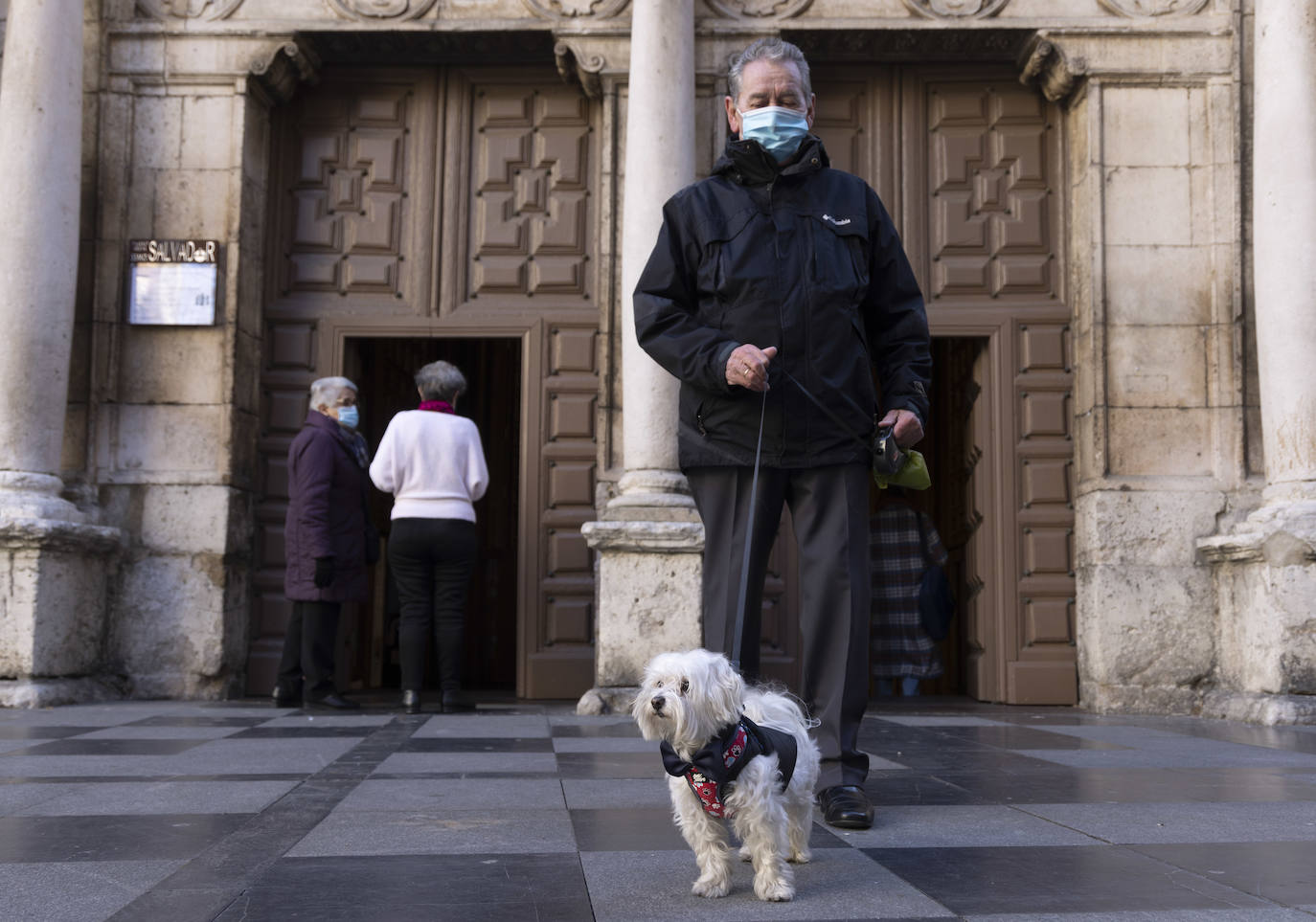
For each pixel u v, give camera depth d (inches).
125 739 200.7
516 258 334.3
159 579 308.8
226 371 315.3
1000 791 145.6
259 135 331.9
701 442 124.7
